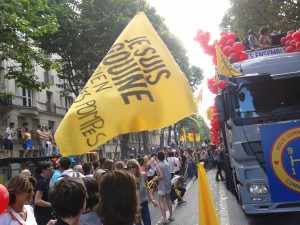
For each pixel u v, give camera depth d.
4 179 9.48
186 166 20.75
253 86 7.55
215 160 18.02
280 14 19.05
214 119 12.14
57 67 14.58
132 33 3.97
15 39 12.52
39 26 12.80
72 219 2.79
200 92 3.95
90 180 3.77
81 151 3.33
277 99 7.41
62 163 7.12
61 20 20.89
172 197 11.90
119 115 3.43
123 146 30.69
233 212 9.46
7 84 26.36
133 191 2.77
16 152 26.89
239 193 8.06
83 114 3.42
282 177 6.98
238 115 7.44
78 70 24.81
